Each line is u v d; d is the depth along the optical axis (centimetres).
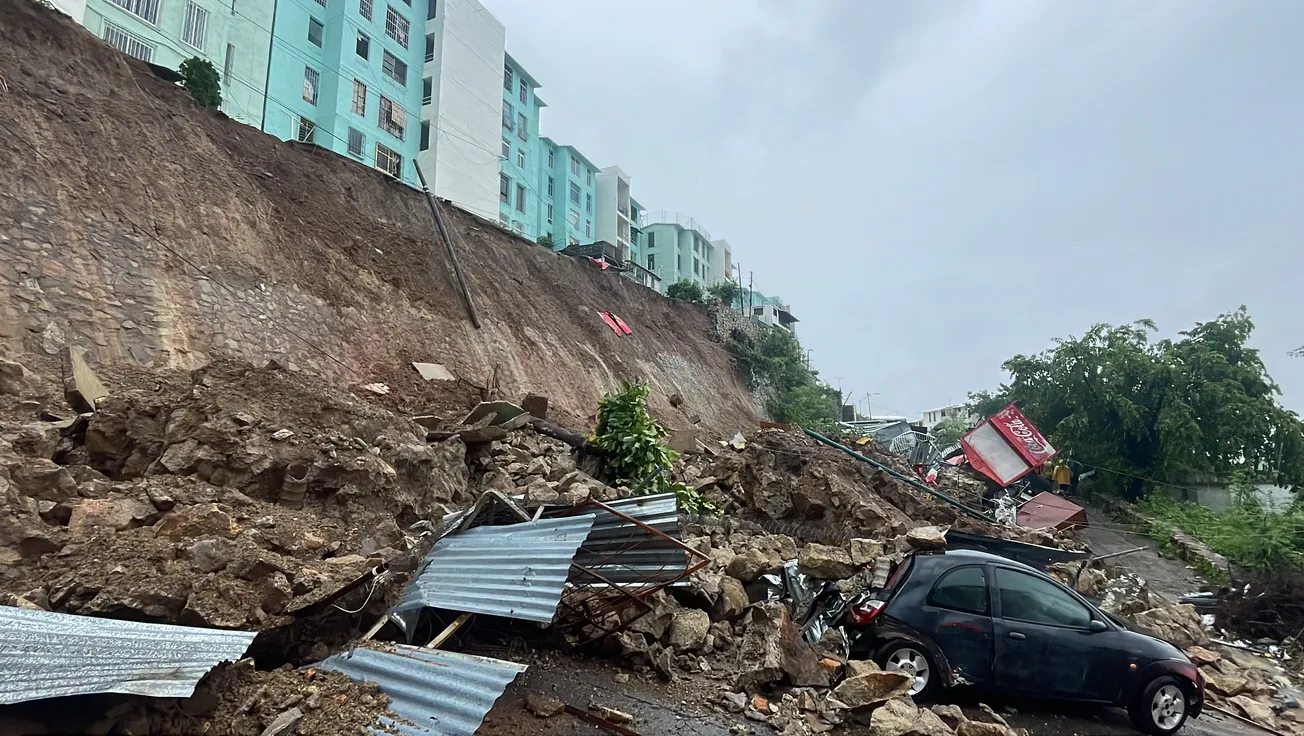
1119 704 612
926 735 465
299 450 646
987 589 630
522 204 3906
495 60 3472
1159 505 2103
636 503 629
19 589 391
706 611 659
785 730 493
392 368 1452
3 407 681
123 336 1012
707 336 3506
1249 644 1062
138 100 1399
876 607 631
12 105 1118
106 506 491
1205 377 2378
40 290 949
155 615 377
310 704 339
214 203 1367
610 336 2511
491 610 433
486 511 581
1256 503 1795
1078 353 2605
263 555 454
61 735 263
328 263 1552
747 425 3019
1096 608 650
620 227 5097
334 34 2678
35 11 1280
